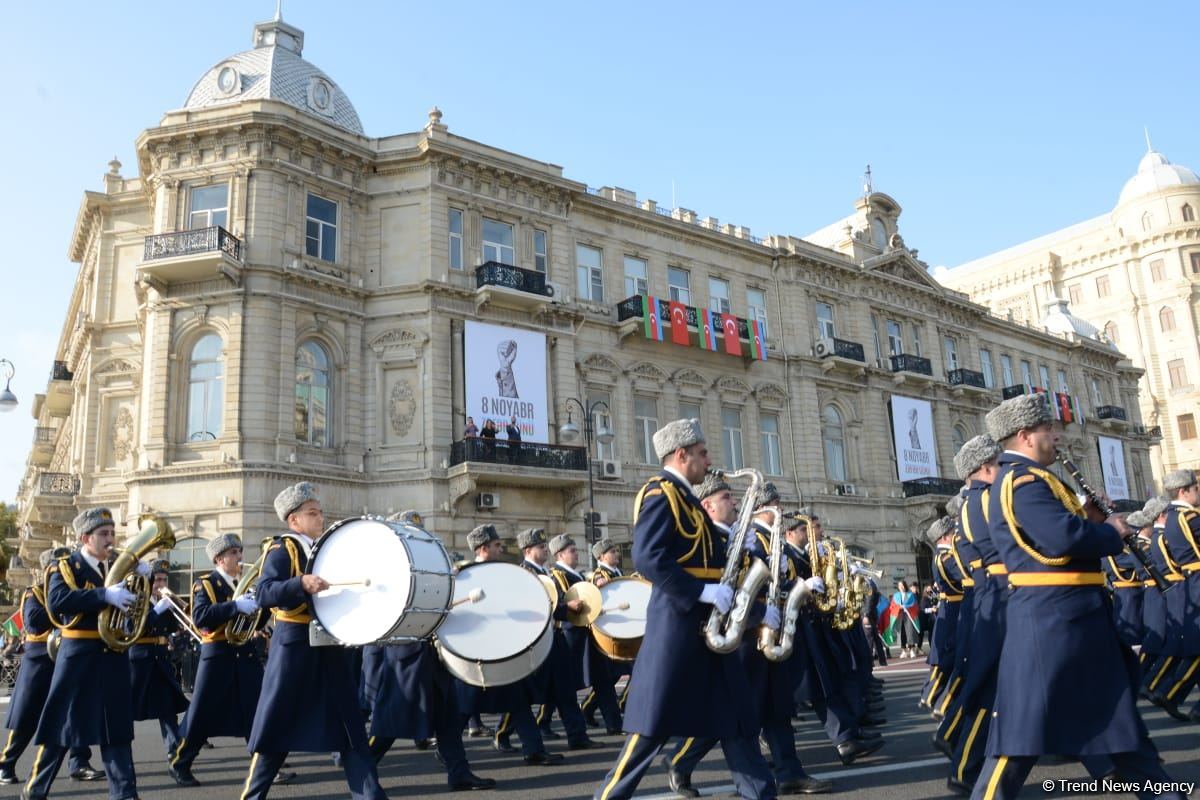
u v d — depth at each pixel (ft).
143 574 24.88
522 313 98.58
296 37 105.50
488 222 99.71
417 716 25.96
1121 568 40.19
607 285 108.99
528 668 28.22
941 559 32.45
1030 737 15.84
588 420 88.94
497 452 89.71
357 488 88.48
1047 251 257.34
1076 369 183.73
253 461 81.71
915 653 84.99
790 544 29.81
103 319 101.35
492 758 32.12
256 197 87.76
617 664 37.19
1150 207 241.76
